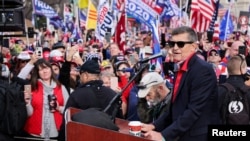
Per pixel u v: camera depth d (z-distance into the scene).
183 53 4.13
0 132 5.48
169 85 6.31
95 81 5.21
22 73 6.81
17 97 5.59
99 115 3.41
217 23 15.00
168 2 15.22
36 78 6.12
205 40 14.61
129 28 23.03
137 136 3.26
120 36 11.38
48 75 6.15
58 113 6.07
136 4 10.63
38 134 5.98
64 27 20.84
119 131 3.45
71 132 3.15
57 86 6.23
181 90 4.12
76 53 7.18
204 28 11.52
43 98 6.05
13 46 13.67
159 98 5.23
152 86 5.20
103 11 14.75
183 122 3.93
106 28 14.73
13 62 8.78
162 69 8.79
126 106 6.33
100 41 14.71
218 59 9.80
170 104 4.28
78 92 5.14
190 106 3.99
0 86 5.52
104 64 7.61
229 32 17.67
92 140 3.17
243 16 21.33
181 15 16.72
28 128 5.98
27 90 5.78
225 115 5.08
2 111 5.45
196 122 4.05
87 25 15.80
